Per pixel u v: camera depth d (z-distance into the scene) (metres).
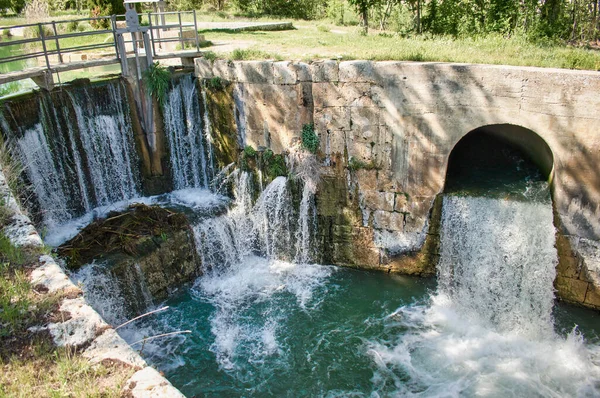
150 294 11.48
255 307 11.68
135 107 13.45
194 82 13.94
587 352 10.27
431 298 12.04
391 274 13.01
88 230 11.79
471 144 13.58
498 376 9.71
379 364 10.05
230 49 15.20
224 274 12.91
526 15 16.67
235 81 13.12
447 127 11.45
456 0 17.95
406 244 12.67
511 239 11.25
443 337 10.78
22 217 6.79
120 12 22.02
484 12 17.48
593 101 10.03
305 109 12.63
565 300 11.61
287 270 13.20
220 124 13.84
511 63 11.24
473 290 11.94
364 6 18.47
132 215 12.46
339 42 15.98
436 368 9.94
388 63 11.49
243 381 9.70
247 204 13.80
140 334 10.73
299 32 20.25
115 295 10.73
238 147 13.77
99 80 13.27
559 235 11.17
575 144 10.49
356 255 13.27
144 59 13.35
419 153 11.88
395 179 12.30
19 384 4.22
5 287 5.26
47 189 12.05
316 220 13.28
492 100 10.88
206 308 11.59
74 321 4.88
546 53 12.38
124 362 4.44
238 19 27.08
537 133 10.77
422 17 18.58
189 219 12.70
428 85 11.27
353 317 11.36
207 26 21.97
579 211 10.86
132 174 13.80
